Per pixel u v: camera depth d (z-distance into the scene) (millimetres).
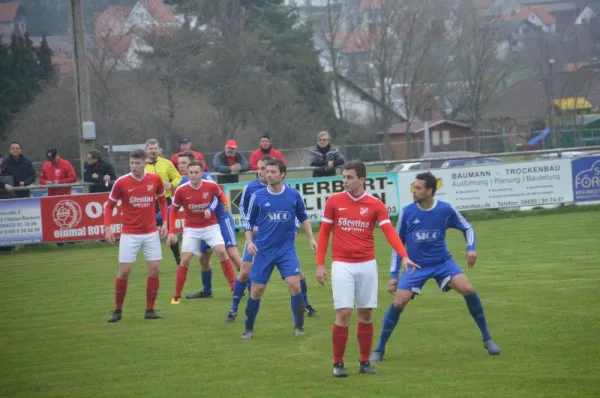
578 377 14844
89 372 16797
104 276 31578
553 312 20672
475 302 16859
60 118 86000
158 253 22547
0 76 91812
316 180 42594
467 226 16891
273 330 20344
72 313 24000
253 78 90375
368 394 14312
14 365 17703
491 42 94875
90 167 42219
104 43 87062
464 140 88438
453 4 94812
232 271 24953
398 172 43594
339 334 15688
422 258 16906
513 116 102250
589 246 32406
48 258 38219
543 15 169875
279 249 19453
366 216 15758
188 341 19359
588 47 142875
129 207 22188
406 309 22156
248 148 89250
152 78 87312
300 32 98875
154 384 15633
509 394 13953
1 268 35344
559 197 45281
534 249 32438
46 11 133250
